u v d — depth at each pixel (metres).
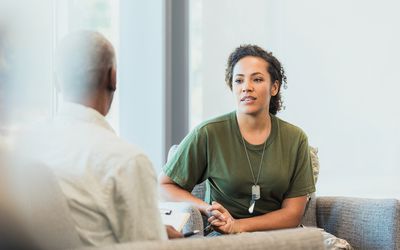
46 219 1.49
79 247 1.53
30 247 1.40
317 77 4.21
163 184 3.04
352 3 4.18
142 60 4.22
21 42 1.36
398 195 4.15
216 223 2.77
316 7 4.20
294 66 4.22
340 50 4.20
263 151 2.99
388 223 2.92
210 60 4.27
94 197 1.66
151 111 4.23
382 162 4.17
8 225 1.36
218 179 2.99
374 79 4.18
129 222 1.67
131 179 1.67
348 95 4.20
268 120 3.04
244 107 2.94
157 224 1.70
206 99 4.29
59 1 3.56
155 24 4.20
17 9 1.36
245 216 3.01
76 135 1.74
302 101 4.22
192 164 3.02
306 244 1.58
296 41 4.22
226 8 4.25
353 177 4.19
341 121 4.20
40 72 1.96
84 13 3.90
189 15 4.28
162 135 4.21
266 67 2.98
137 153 1.71
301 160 3.04
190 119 4.31
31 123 1.68
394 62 4.16
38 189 1.48
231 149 2.99
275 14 4.23
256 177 2.96
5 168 1.41
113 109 4.24
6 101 1.36
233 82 3.02
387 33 4.16
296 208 2.99
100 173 1.68
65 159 1.70
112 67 1.85
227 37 4.26
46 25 3.15
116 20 4.18
